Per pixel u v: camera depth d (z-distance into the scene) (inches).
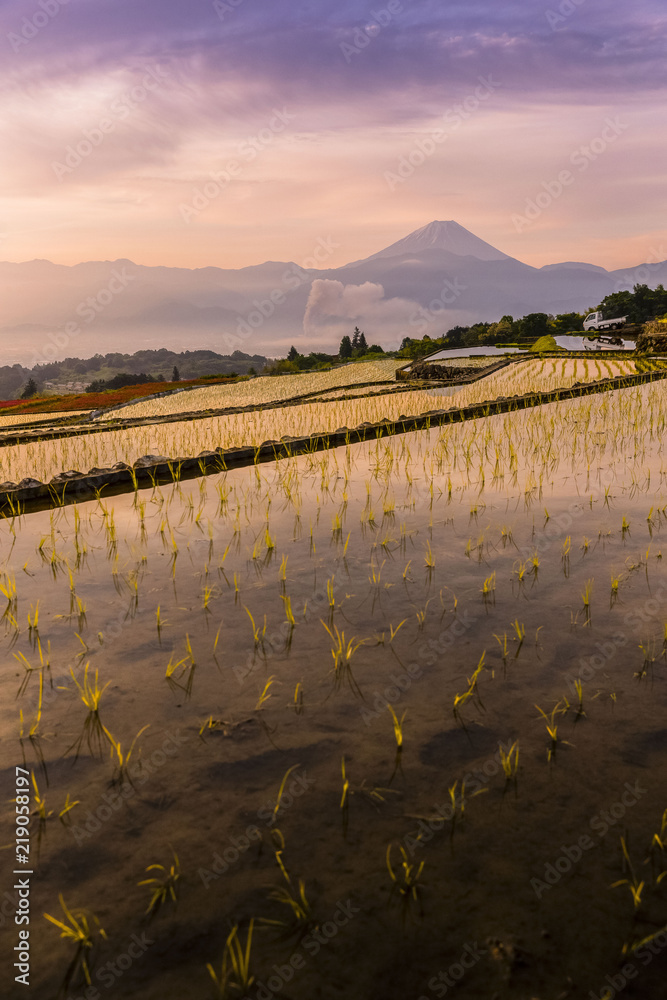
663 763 113.0
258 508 295.6
